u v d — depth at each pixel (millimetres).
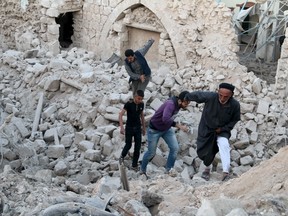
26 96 13258
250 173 6609
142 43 16359
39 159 10930
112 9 16391
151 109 12148
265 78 16766
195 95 8977
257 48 18062
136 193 6754
